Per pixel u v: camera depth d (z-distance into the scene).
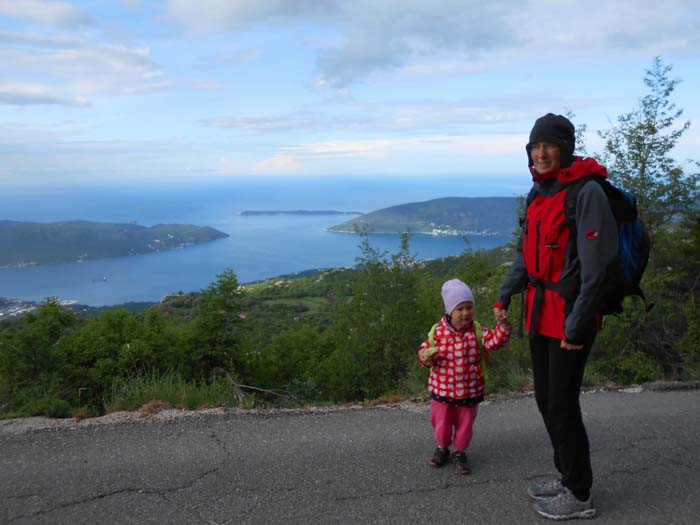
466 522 2.29
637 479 2.73
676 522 2.29
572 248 2.21
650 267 6.36
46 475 2.75
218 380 7.37
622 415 3.77
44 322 6.21
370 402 4.08
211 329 8.32
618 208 2.17
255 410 3.79
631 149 6.48
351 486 2.63
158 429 3.40
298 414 3.72
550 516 2.30
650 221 6.43
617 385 4.66
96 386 6.48
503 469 2.83
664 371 6.16
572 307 2.21
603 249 2.07
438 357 2.76
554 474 2.77
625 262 2.20
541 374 2.43
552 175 2.27
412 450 3.09
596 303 2.09
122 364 7.05
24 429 3.37
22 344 5.75
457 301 2.69
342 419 3.63
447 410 2.78
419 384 4.99
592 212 2.10
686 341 5.86
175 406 3.91
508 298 2.68
